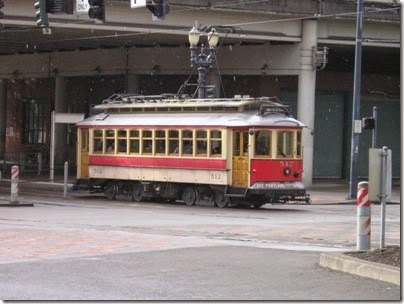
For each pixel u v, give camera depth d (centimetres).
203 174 3866
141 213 3416
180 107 4028
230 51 5538
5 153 6912
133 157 4175
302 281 1581
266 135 3762
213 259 1881
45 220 2995
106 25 4653
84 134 4484
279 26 5141
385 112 6397
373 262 1653
